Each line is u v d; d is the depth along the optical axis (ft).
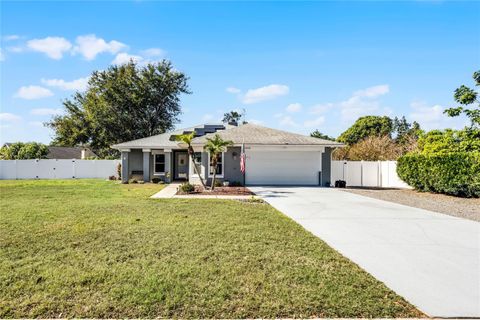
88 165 99.76
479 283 15.29
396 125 223.10
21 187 63.72
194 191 54.85
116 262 17.48
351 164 77.46
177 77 139.54
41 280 14.93
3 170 92.58
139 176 81.35
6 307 12.27
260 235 23.88
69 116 136.87
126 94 130.62
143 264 17.11
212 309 12.25
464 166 50.37
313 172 69.92
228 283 14.66
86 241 21.63
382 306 12.66
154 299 12.98
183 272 15.88
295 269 16.72
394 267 17.54
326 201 45.06
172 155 83.92
